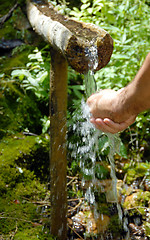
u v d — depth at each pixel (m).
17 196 2.41
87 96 1.70
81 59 1.45
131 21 3.33
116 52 3.07
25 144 2.65
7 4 4.07
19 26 3.56
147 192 2.64
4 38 3.57
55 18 1.69
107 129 1.29
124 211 2.51
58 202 2.10
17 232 2.18
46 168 2.65
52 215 2.15
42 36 1.78
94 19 3.05
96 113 1.29
